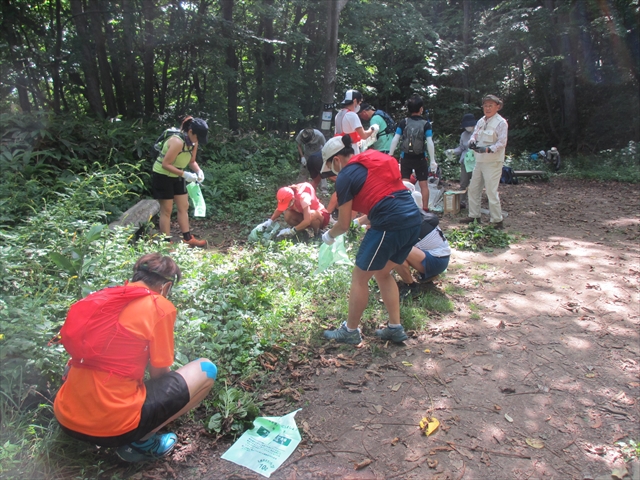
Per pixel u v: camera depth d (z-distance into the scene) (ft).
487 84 73.82
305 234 21.12
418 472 8.71
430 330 13.70
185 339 11.18
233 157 34.53
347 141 12.14
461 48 65.36
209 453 9.15
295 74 50.24
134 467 8.69
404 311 14.32
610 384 11.31
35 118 26.02
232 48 46.78
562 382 11.38
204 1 43.24
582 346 13.00
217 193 27.66
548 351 12.72
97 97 39.75
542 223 27.09
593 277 18.03
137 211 21.21
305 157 31.42
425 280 15.97
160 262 8.46
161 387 8.29
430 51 61.67
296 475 8.64
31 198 20.42
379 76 61.31
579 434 9.69
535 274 18.30
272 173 32.42
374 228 11.21
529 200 34.37
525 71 73.61
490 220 24.67
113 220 20.80
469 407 10.45
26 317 9.38
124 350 7.63
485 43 65.72
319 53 54.03
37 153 23.67
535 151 67.15
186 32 40.34
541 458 9.05
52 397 9.36
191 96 55.21
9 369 8.80
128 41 40.19
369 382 11.29
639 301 15.87
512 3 63.72
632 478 8.54
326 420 10.03
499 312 15.01
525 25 61.26
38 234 14.06
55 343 9.44
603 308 15.34
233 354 11.75
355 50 57.11
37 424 9.06
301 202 20.06
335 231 11.75
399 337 12.76
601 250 21.49
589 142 65.26
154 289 8.36
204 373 8.77
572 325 14.17
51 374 9.31
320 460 8.99
